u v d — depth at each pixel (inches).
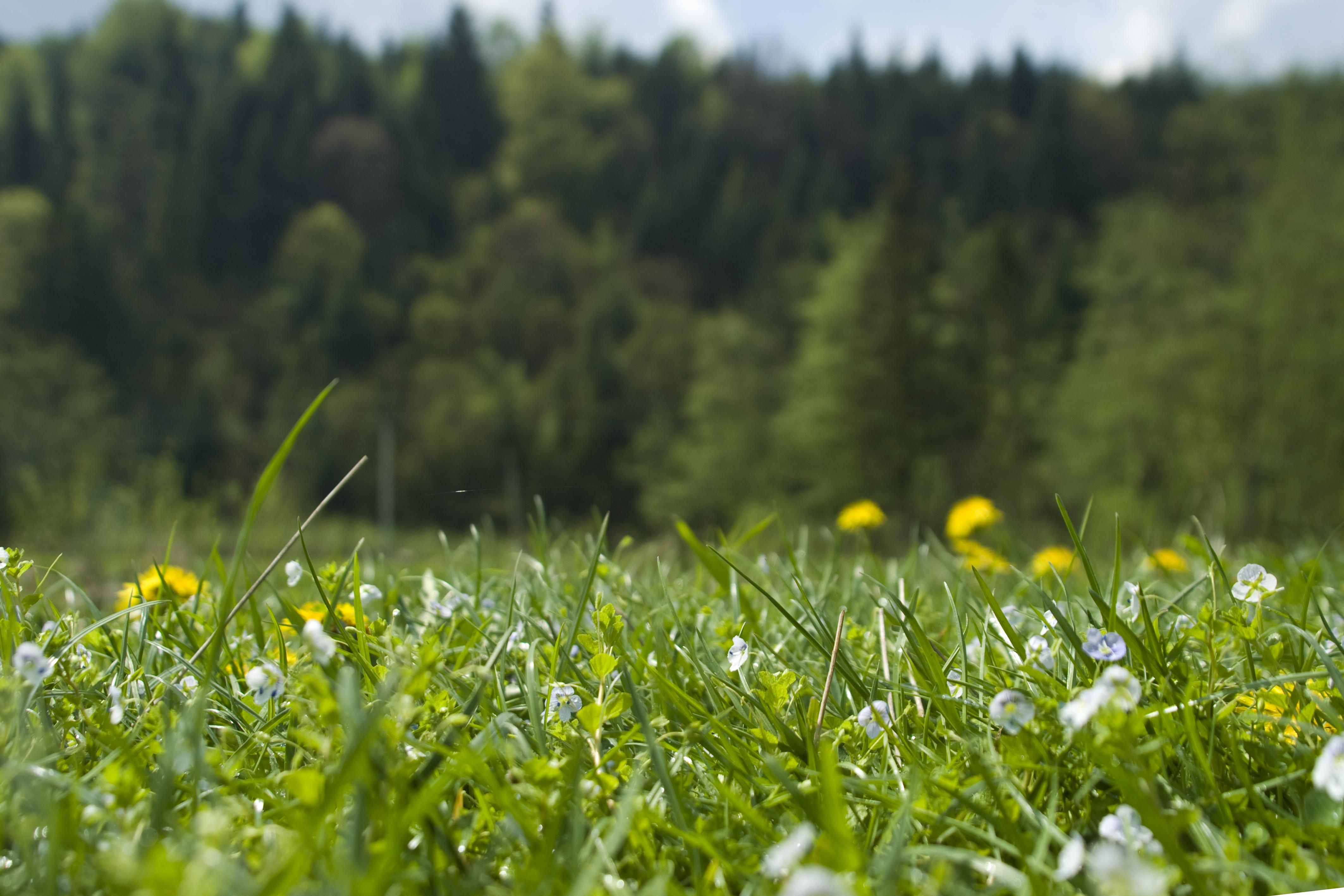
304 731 44.0
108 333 2642.7
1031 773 47.5
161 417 2418.8
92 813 40.3
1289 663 63.5
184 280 3427.7
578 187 4244.6
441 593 94.2
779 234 3759.8
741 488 1939.0
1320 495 1084.5
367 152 4035.4
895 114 4658.0
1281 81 1230.3
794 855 36.4
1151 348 1235.2
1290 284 1135.6
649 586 107.4
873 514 155.2
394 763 41.5
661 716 60.1
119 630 78.7
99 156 3848.4
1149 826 38.2
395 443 2488.9
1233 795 46.2
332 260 3501.5
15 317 2346.2
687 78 5017.2
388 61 5118.1
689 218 4037.9
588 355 2790.4
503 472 2447.1
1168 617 76.9
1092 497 73.4
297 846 35.7
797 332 2576.3
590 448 2496.3
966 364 1775.3
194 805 42.2
